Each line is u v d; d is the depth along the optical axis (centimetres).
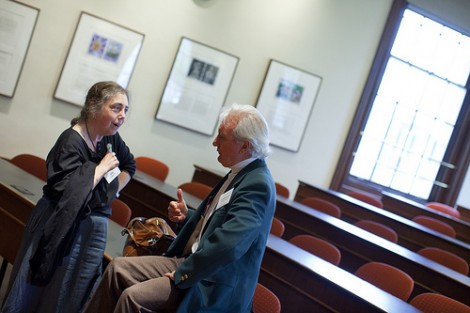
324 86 690
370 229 498
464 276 400
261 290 251
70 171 229
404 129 778
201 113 624
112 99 238
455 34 786
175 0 590
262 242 207
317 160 709
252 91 648
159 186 443
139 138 600
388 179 782
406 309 275
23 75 538
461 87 810
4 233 287
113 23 563
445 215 654
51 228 222
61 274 238
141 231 238
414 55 762
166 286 199
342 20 684
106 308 205
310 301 301
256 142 214
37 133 553
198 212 230
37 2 532
